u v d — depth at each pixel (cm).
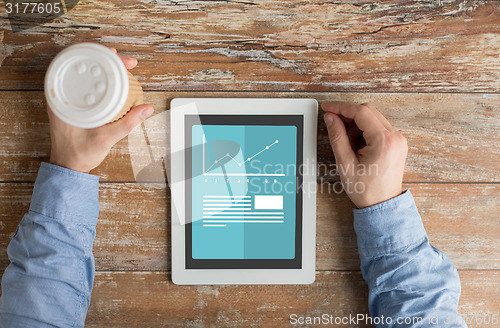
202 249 78
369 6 77
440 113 78
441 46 77
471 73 78
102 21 76
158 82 77
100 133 69
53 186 69
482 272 81
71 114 61
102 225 79
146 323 81
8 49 76
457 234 80
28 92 77
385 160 70
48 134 77
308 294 81
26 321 66
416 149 79
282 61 77
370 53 77
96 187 72
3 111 77
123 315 80
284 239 79
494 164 79
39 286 67
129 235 79
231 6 76
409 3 77
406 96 78
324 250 81
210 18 76
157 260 80
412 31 77
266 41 77
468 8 77
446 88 78
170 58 77
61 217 69
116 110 61
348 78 78
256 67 77
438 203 80
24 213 78
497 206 80
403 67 78
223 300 81
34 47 76
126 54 76
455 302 74
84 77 61
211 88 77
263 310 81
